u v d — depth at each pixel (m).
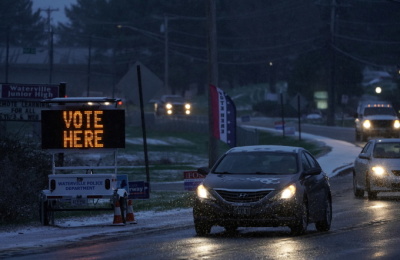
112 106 43.69
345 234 37.66
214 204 36.50
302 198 36.94
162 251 31.53
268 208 36.03
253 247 32.53
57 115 43.62
